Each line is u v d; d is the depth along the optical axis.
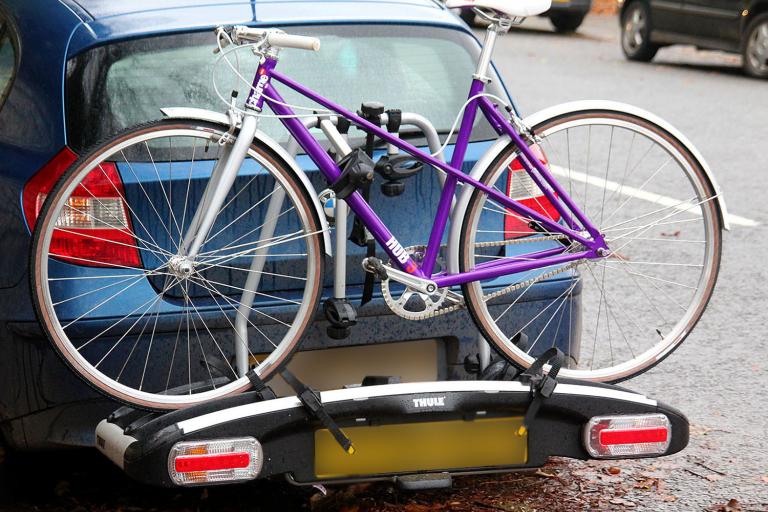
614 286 7.61
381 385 3.83
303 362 4.25
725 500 4.62
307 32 4.58
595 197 9.74
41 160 4.21
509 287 4.21
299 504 4.50
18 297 4.14
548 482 4.75
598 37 23.30
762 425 5.48
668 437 3.98
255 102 3.82
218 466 3.64
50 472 4.80
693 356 6.48
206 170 4.10
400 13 4.78
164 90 4.33
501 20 4.05
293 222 4.16
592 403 3.91
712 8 17.48
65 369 4.10
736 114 13.95
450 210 4.09
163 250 4.08
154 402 3.84
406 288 4.00
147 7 4.58
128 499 4.56
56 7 4.58
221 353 4.10
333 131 3.91
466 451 3.88
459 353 4.37
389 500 4.52
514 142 4.07
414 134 4.48
